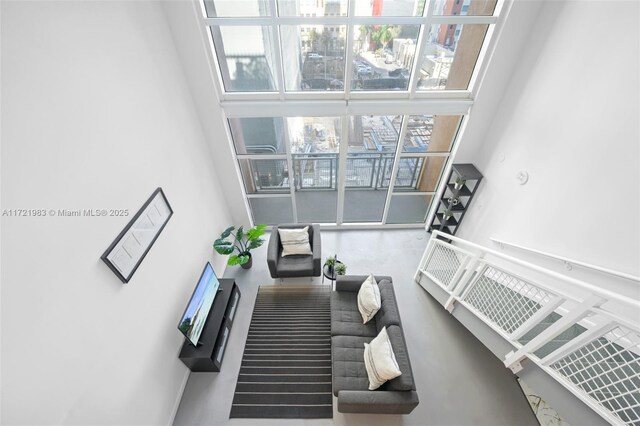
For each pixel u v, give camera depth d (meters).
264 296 4.47
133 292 2.44
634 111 2.28
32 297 1.58
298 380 3.34
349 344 3.31
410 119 4.35
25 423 1.53
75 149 1.89
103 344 2.08
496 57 3.66
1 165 1.46
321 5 3.37
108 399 2.13
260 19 3.39
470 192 4.67
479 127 4.30
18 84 1.56
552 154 3.12
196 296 3.27
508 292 2.74
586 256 2.69
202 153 4.10
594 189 2.61
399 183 5.21
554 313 2.62
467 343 3.75
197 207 3.87
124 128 2.39
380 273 4.83
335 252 5.25
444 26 3.56
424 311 4.17
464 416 3.05
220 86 3.91
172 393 3.06
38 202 1.64
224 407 3.14
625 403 1.95
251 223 5.61
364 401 2.62
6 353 1.45
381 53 3.77
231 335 3.88
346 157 4.73
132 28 2.55
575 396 2.14
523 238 3.55
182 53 3.45
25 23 1.60
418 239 5.54
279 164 4.90
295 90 4.09
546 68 3.21
